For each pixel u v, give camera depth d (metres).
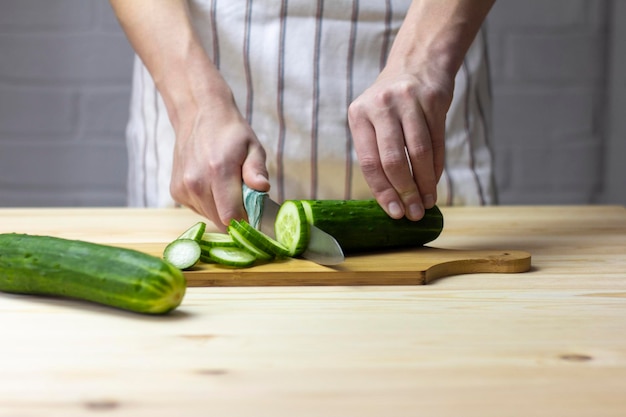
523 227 1.34
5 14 2.07
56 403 0.75
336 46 1.51
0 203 2.13
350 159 1.53
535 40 2.14
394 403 0.75
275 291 1.00
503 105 2.17
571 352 0.83
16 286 0.95
